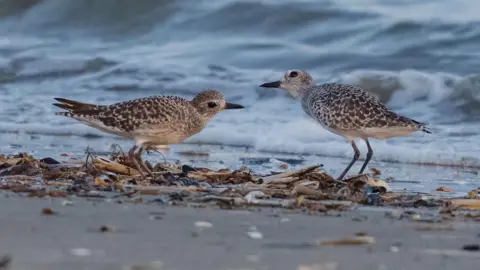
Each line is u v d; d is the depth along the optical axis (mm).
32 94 21719
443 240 7820
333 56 23500
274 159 15492
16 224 7836
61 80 23062
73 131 18203
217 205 9547
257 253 6949
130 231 7734
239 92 21156
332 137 17281
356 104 13609
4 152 14930
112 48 26422
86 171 11539
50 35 28719
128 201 9531
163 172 11953
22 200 9320
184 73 22531
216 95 12469
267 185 11266
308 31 25656
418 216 9344
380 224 8672
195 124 12227
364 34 24672
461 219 9211
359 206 10109
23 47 26625
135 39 27500
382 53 23500
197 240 7434
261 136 17453
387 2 26219
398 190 12383
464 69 22094
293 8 26344
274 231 8023
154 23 27750
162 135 11992
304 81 15281
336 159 16141
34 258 6449
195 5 27750
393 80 20938
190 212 8961
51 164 12453
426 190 12453
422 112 19609
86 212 8641
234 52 24281
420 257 7016
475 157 15766
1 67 24062
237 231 7957
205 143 17422
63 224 7918
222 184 11500
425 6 25531
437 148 16328
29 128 18328
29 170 11586
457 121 18828
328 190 11133
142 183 11133
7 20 29688
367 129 13547
